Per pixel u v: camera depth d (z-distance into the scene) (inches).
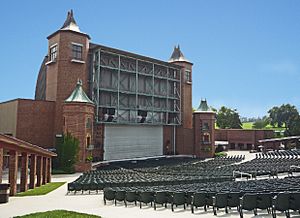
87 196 796.6
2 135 627.8
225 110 4202.8
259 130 3110.2
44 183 1103.0
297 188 536.7
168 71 2380.7
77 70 1761.8
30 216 476.1
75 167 1545.3
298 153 2059.5
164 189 626.5
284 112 4441.4
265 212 493.4
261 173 1126.4
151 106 2222.0
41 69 2119.8
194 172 1233.4
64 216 468.8
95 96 1855.3
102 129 1892.2
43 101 1669.5
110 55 1969.7
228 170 1229.7
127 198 608.7
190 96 2544.3
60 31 1732.3
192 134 2479.1
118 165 1792.6
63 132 1596.9
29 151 907.4
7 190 682.8
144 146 2153.1
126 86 2064.5
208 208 536.1
